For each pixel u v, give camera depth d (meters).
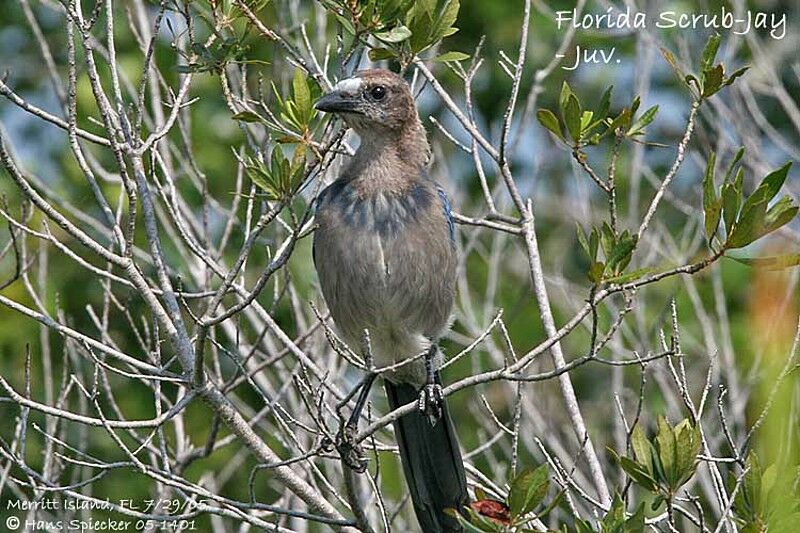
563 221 17.02
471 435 15.72
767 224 8.20
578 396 15.52
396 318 11.00
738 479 8.48
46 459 11.36
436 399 10.59
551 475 10.27
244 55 10.47
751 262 8.09
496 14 17.73
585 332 15.78
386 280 10.87
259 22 9.73
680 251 14.07
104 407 15.40
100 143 9.28
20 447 10.31
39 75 17.20
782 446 8.13
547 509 8.17
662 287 15.72
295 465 12.34
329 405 11.47
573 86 17.62
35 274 15.89
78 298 15.91
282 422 10.05
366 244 10.87
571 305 14.45
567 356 15.74
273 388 13.81
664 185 8.72
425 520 10.46
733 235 8.21
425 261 10.94
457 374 16.06
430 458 10.59
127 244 9.20
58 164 16.56
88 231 15.99
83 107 16.27
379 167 11.05
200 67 9.60
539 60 17.59
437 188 11.23
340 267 10.97
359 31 9.63
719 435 12.02
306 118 9.30
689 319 15.45
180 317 9.52
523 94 17.70
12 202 15.99
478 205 16.97
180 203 12.70
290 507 12.05
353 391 9.08
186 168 13.36
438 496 10.48
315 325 11.34
